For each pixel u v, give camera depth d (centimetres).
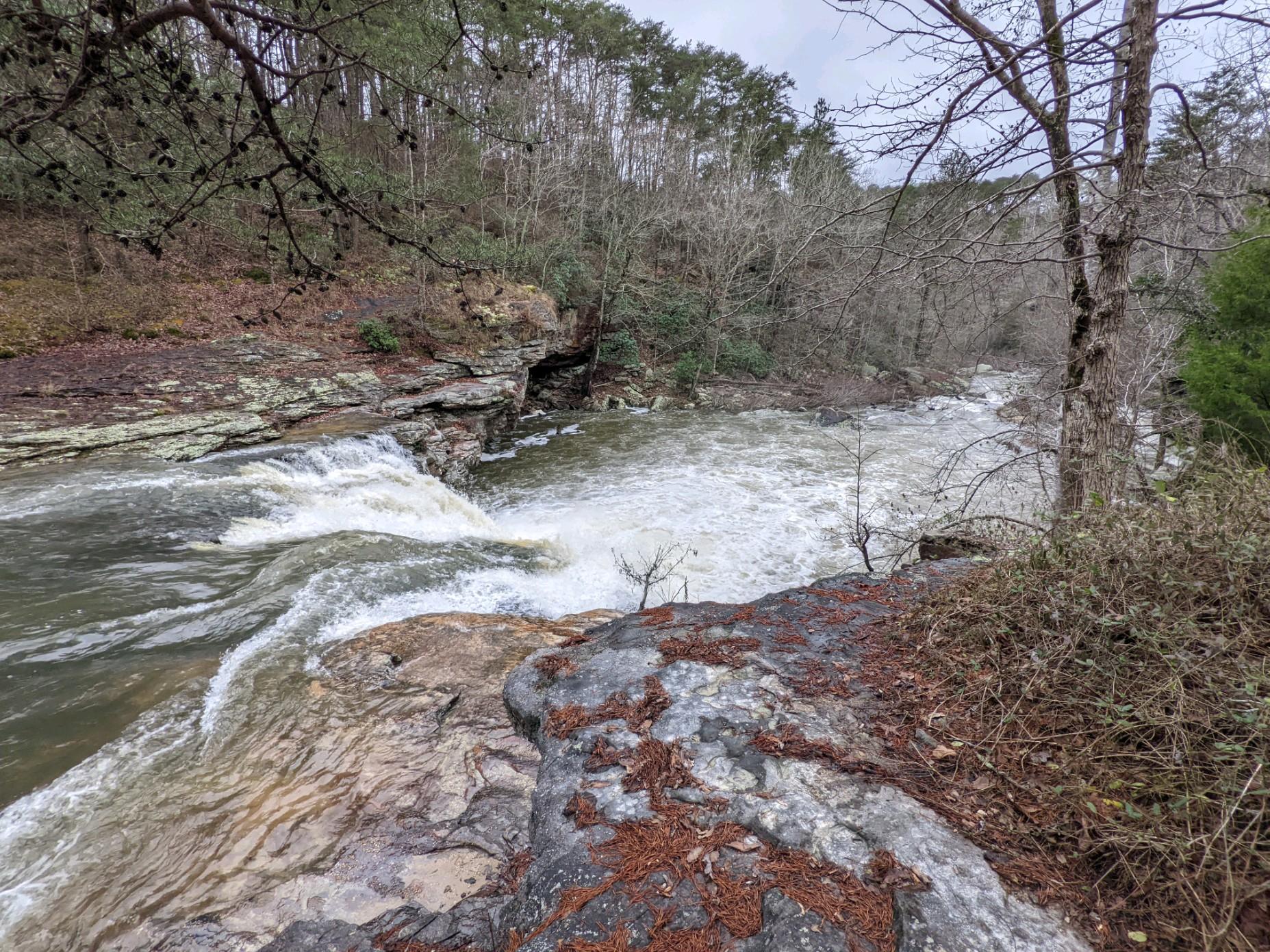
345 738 311
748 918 153
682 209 2498
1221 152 536
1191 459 329
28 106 227
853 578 381
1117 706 186
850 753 212
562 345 1973
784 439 1664
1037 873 158
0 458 755
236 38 185
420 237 277
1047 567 269
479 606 580
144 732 321
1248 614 212
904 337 2056
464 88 1600
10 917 219
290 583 521
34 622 431
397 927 201
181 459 845
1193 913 140
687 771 211
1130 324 788
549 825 198
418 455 1167
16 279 1284
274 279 1578
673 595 747
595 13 2712
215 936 207
